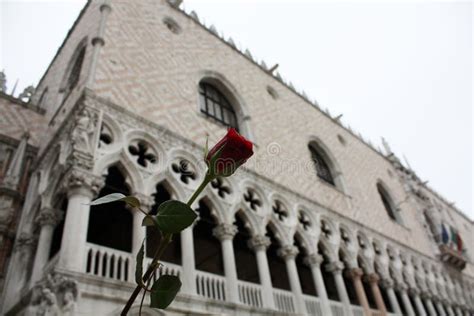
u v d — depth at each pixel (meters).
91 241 15.33
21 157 14.23
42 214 10.91
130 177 11.45
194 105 16.56
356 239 20.30
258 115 20.58
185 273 10.93
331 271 17.39
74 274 8.24
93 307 8.19
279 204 16.83
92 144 10.92
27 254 11.44
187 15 21.31
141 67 15.29
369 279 19.36
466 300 28.91
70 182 9.90
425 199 35.09
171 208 1.91
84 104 11.77
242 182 15.46
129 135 12.40
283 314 12.62
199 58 19.52
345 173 25.05
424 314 21.81
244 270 18.62
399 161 36.78
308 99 27.66
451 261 30.39
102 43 14.23
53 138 13.17
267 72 25.00
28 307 8.89
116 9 16.53
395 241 24.52
